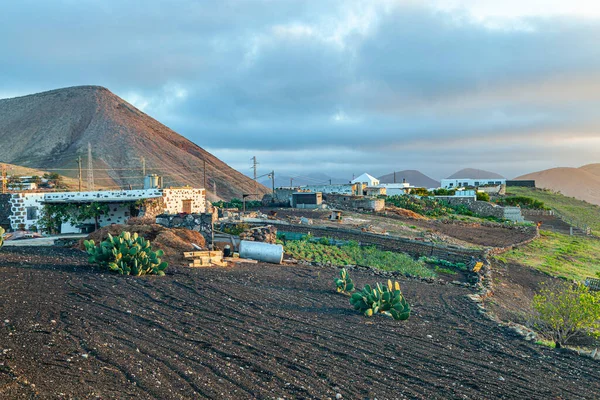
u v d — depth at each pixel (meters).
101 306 12.09
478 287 28.83
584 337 19.45
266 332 12.08
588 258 52.38
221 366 9.19
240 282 18.45
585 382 11.86
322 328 13.37
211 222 26.97
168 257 21.84
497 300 26.41
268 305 15.31
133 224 26.06
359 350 11.73
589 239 69.50
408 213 66.94
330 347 11.59
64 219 37.62
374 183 103.62
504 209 76.88
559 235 68.81
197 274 18.67
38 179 75.50
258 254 26.00
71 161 195.88
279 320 13.56
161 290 14.89
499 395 10.02
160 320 11.69
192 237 24.78
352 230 41.00
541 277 38.34
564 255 52.25
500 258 43.88
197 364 9.09
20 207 36.66
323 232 40.75
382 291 16.61
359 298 16.42
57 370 7.65
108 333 9.98
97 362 8.30
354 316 15.57
